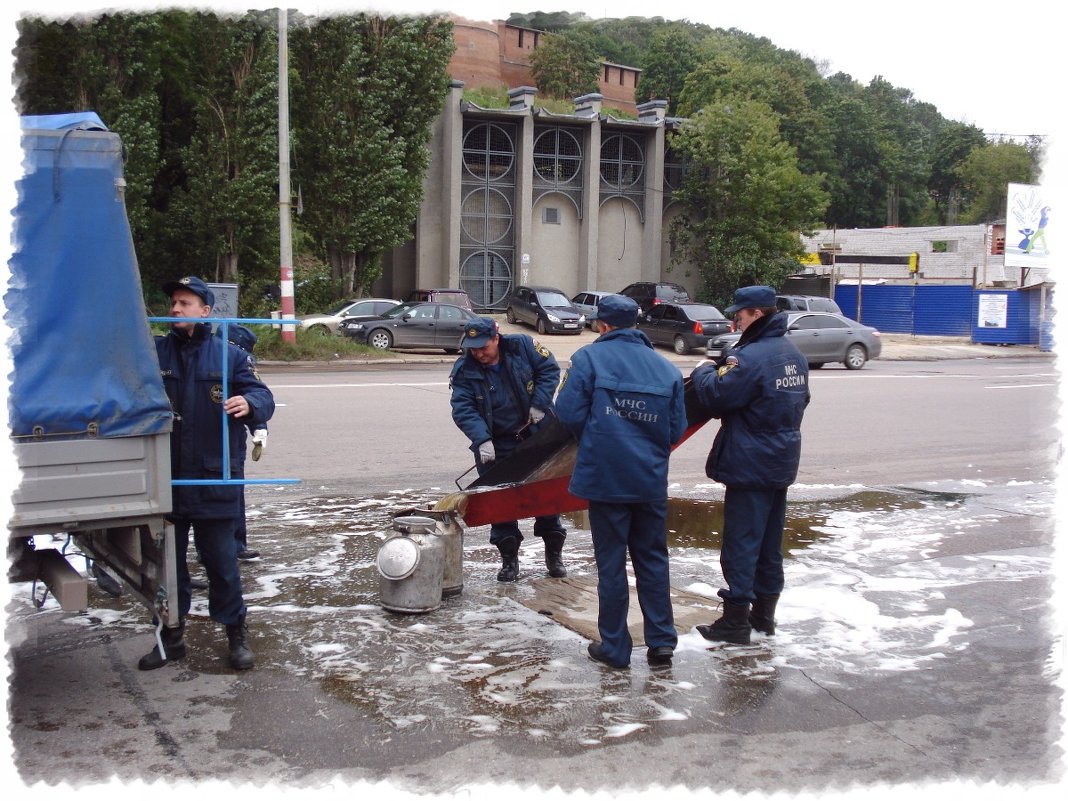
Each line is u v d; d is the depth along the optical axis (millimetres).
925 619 5715
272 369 21672
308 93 29328
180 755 3805
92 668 4699
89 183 4000
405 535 5707
